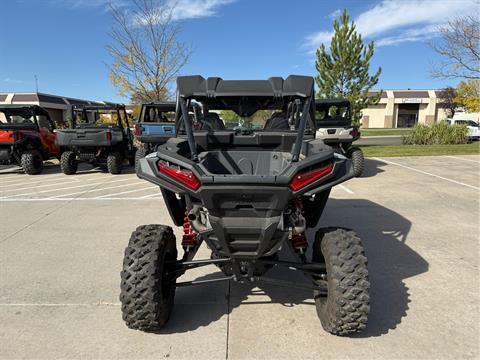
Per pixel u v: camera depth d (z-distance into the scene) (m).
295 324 2.89
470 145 18.16
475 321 2.89
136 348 2.61
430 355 2.50
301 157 2.84
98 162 11.50
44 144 11.90
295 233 2.69
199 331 2.81
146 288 2.51
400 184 8.41
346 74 16.19
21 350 2.60
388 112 63.66
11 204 7.02
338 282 2.45
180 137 3.28
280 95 3.02
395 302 3.19
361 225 5.40
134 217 6.02
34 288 3.54
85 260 4.21
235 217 2.42
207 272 3.87
